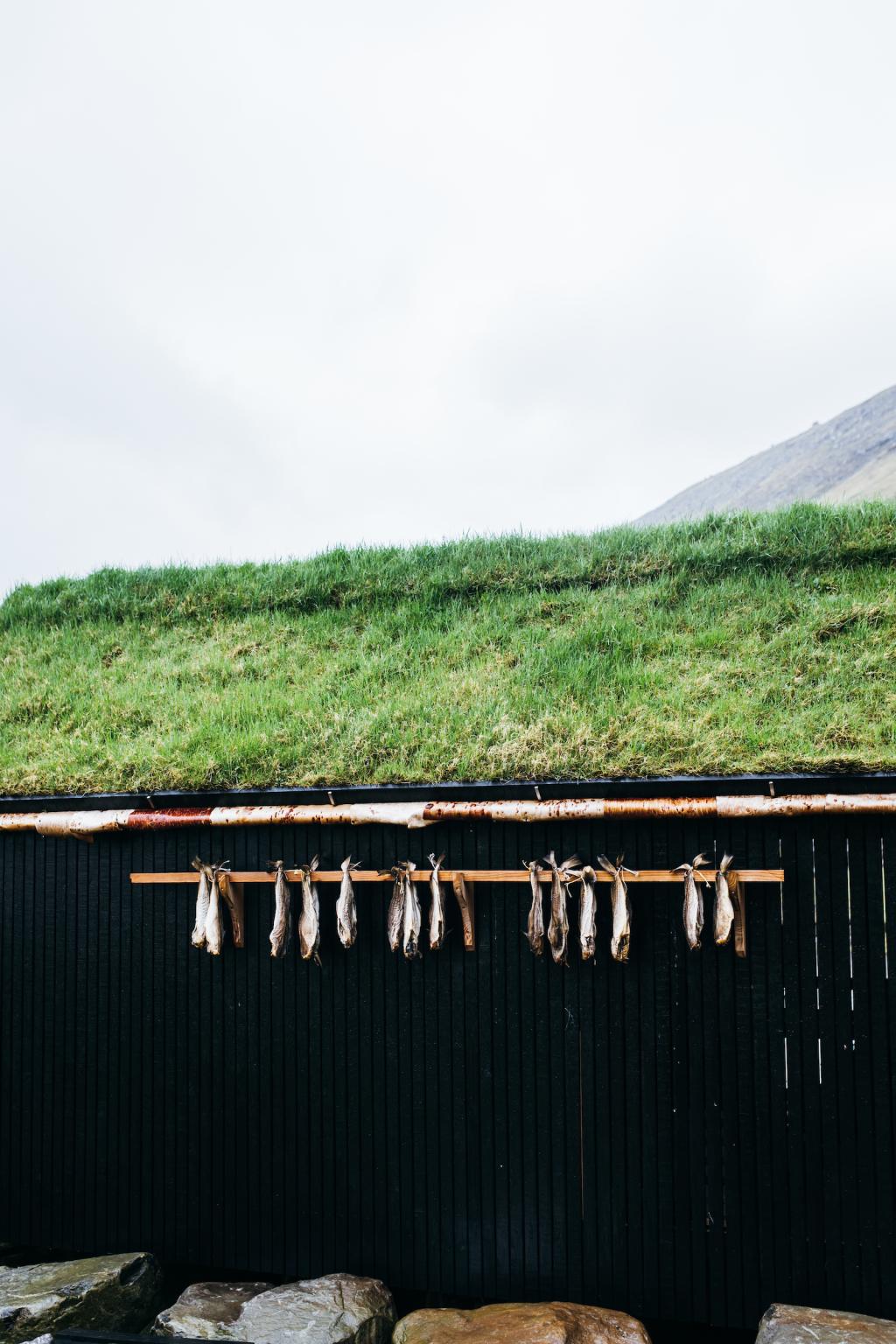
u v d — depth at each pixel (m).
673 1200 6.95
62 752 10.01
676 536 12.89
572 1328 6.32
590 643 10.62
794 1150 6.74
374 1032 7.72
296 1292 6.94
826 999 6.75
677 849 7.14
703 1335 7.20
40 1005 8.59
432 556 13.61
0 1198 8.54
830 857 6.83
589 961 7.25
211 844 8.26
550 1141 7.25
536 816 7.28
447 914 7.61
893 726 8.00
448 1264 7.41
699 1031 6.99
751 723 8.38
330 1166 7.75
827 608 10.30
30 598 14.59
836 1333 5.96
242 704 10.37
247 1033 8.04
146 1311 7.56
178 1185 8.10
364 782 8.59
